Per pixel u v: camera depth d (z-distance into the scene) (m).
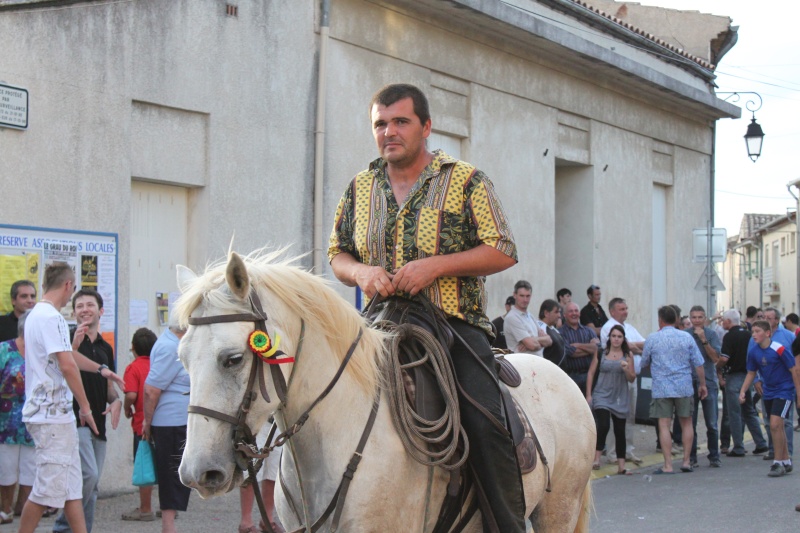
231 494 9.84
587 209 17.91
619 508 9.70
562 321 13.02
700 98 20.50
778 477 11.77
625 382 11.95
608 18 18.50
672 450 14.11
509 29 14.80
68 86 9.19
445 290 4.11
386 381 3.85
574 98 17.30
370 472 3.65
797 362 11.34
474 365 4.07
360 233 4.15
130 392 8.32
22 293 8.18
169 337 7.67
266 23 11.19
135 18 9.77
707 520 9.07
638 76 18.08
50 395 6.43
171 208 10.46
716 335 13.94
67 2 9.13
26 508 6.39
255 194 11.05
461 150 14.75
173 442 7.51
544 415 4.85
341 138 12.22
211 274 3.51
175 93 10.17
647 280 19.67
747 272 64.44
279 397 3.48
